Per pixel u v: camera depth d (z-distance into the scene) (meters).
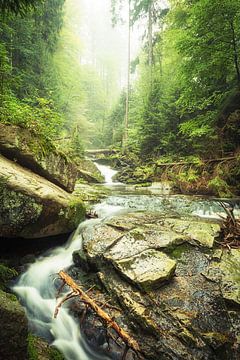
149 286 3.65
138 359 2.98
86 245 4.73
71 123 23.98
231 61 10.52
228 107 11.25
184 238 4.81
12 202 4.41
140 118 17.67
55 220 5.13
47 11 15.91
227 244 4.86
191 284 3.82
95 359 3.23
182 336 3.04
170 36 13.59
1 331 2.37
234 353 2.95
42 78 14.88
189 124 11.96
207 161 11.01
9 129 5.36
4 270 4.24
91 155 22.39
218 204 8.07
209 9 9.14
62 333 3.53
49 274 4.60
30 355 2.72
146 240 4.69
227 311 3.38
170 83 16.86
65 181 6.64
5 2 4.67
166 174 13.26
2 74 6.62
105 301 3.66
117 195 9.70
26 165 5.67
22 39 12.61
